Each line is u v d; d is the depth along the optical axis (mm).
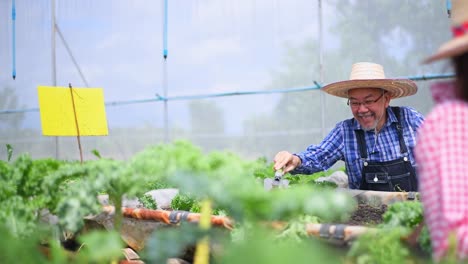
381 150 3900
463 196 1290
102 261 1437
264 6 7895
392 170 3814
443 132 1352
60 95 2949
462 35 1465
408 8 6539
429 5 6387
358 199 3055
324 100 7367
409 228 1725
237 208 1268
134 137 8930
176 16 8664
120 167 1704
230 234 1942
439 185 1325
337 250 1706
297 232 1731
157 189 3301
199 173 1304
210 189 1246
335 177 4078
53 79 9461
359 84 3762
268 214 1251
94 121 3047
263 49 7949
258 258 1048
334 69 7176
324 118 7371
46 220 1970
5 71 10031
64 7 9391
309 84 7559
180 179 1261
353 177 4070
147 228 2318
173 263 2256
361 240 1521
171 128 8680
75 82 9336
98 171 1713
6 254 1382
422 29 6434
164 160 1618
